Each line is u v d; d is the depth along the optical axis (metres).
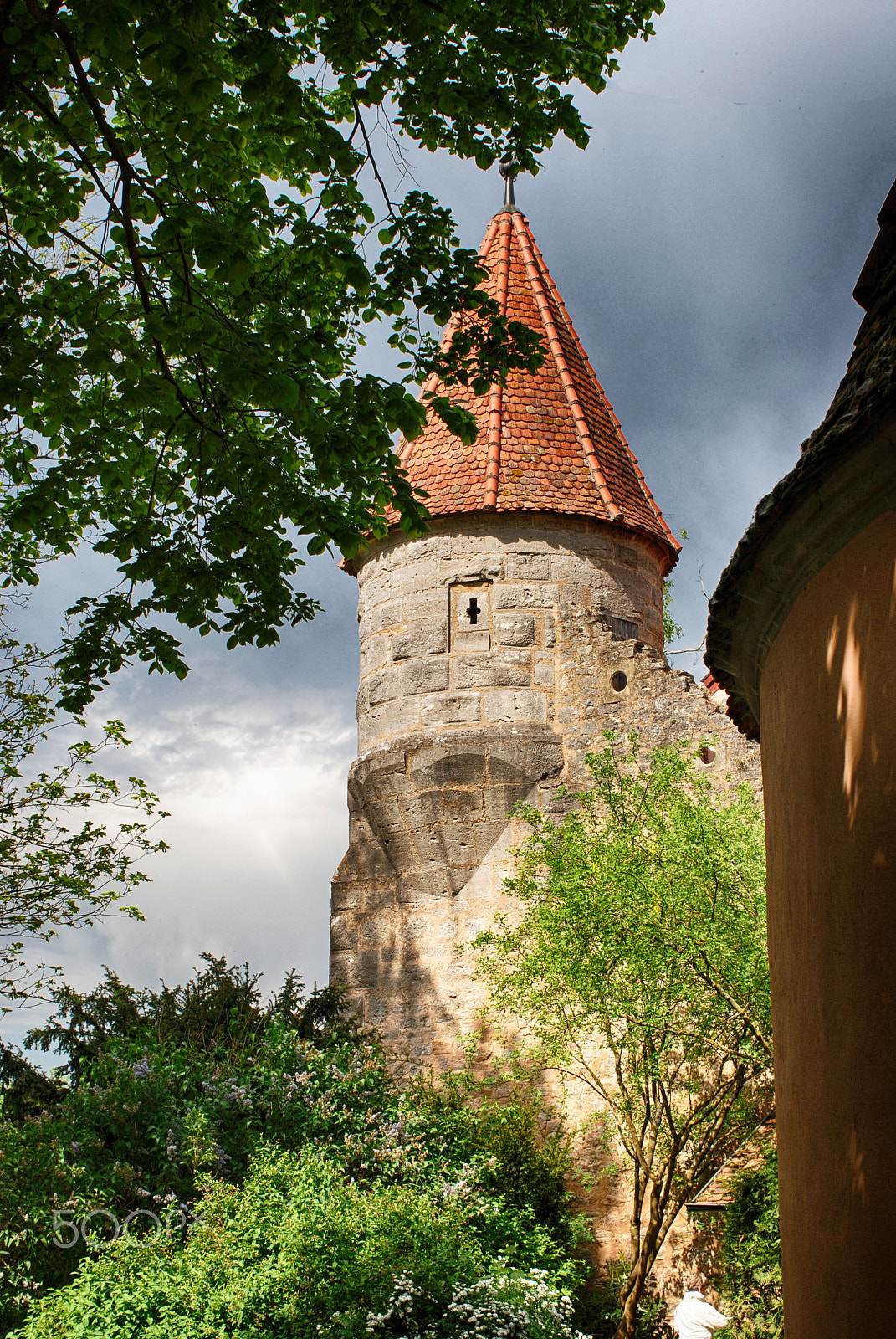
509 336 9.23
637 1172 12.66
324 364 8.49
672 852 12.04
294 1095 12.59
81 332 8.30
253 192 8.36
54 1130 11.09
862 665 5.12
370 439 8.16
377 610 17.23
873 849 4.91
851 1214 4.89
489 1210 11.66
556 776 16.11
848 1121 4.95
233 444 8.66
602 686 16.14
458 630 16.62
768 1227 12.44
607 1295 13.60
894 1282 4.52
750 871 11.62
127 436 9.02
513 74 8.66
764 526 5.71
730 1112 12.59
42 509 8.74
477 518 16.83
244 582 9.05
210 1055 13.31
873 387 5.00
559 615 16.64
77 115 8.16
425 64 8.48
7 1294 9.48
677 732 15.45
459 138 8.95
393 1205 10.40
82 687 9.08
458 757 16.19
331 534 8.61
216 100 7.12
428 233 8.86
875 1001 4.82
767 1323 12.31
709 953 11.41
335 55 8.28
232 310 8.59
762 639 6.30
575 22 8.76
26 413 8.19
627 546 17.39
